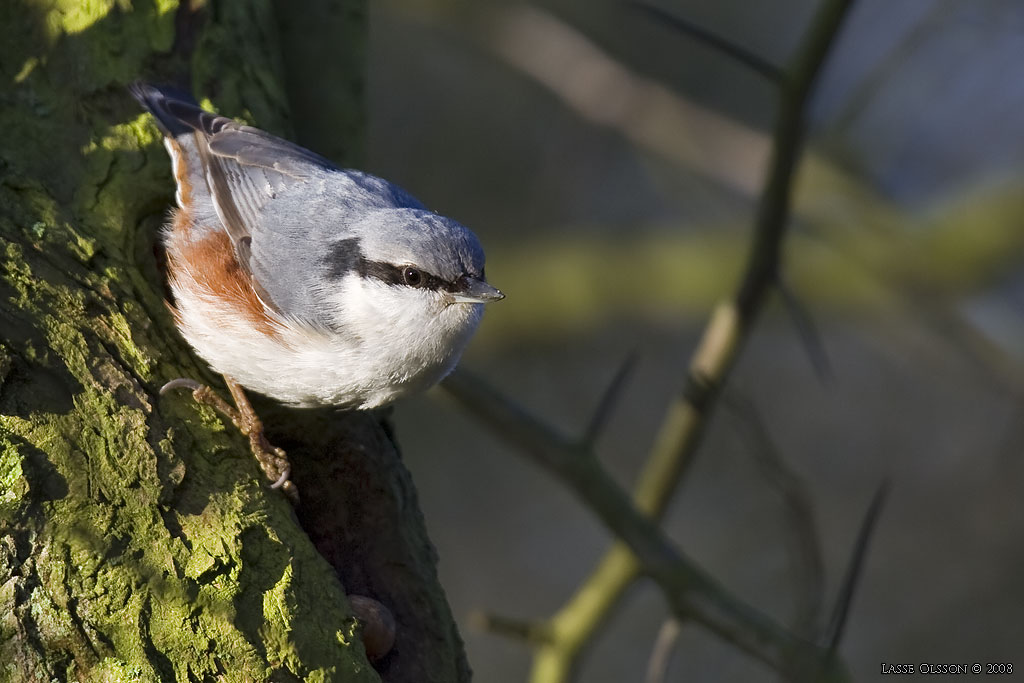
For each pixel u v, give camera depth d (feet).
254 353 22.88
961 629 44.09
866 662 43.62
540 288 45.32
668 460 32.19
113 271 21.91
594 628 30.78
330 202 24.08
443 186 47.88
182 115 24.13
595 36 48.85
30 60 24.35
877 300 44.68
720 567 46.83
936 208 44.80
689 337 50.93
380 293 23.24
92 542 18.40
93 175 23.49
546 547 48.73
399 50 48.39
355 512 23.25
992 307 42.91
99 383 20.12
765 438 30.86
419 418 47.75
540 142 49.14
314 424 24.04
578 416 49.37
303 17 28.76
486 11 43.06
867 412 50.19
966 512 46.91
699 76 49.26
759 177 41.47
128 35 25.12
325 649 19.07
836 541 46.85
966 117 50.34
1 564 18.08
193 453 20.36
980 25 43.80
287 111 27.02
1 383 19.16
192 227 23.68
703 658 46.21
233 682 18.38
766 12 49.83
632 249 46.34
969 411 49.42
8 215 21.34
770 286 31.27
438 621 22.75
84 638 18.04
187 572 18.72
